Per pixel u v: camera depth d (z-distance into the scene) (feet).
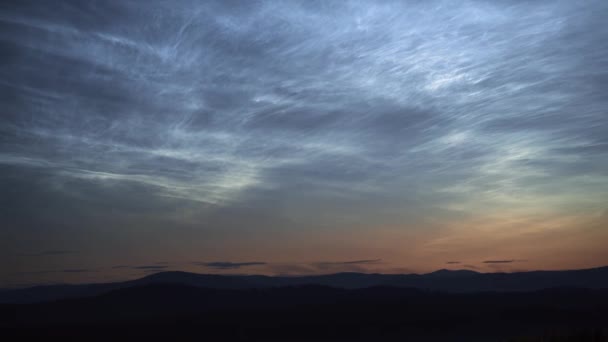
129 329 227.61
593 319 220.84
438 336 208.85
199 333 223.30
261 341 212.23
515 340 119.85
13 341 203.21
